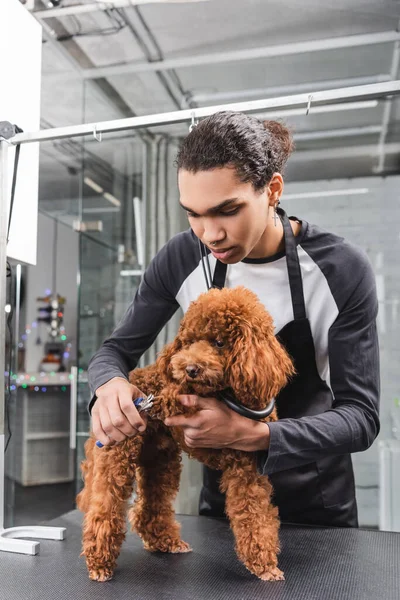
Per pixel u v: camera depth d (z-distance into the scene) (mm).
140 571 970
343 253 1103
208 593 863
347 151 3730
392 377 3680
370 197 3908
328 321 1096
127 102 3098
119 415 915
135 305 1244
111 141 3354
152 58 2699
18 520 3686
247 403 912
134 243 3344
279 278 1124
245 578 928
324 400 1197
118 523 960
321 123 3445
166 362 959
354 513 1313
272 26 2459
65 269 6676
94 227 3330
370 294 1089
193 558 1036
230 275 1153
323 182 3969
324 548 1070
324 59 2750
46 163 3975
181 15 2354
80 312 3227
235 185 851
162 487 1116
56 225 6641
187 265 1200
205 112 1182
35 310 6434
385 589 873
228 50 2660
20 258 1446
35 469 4984
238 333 903
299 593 858
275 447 887
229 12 2354
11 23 1467
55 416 5070
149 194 3334
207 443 893
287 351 1138
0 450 1225
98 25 2414
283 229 1125
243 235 890
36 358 6348
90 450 1092
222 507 1357
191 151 861
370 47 2643
